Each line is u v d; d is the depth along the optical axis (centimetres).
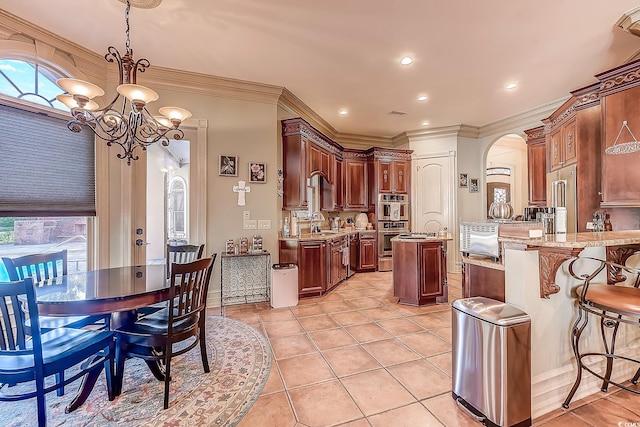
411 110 490
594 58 319
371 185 608
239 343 275
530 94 421
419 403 189
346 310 366
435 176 598
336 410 182
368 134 644
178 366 235
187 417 176
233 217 384
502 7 237
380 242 589
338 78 369
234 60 324
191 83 361
